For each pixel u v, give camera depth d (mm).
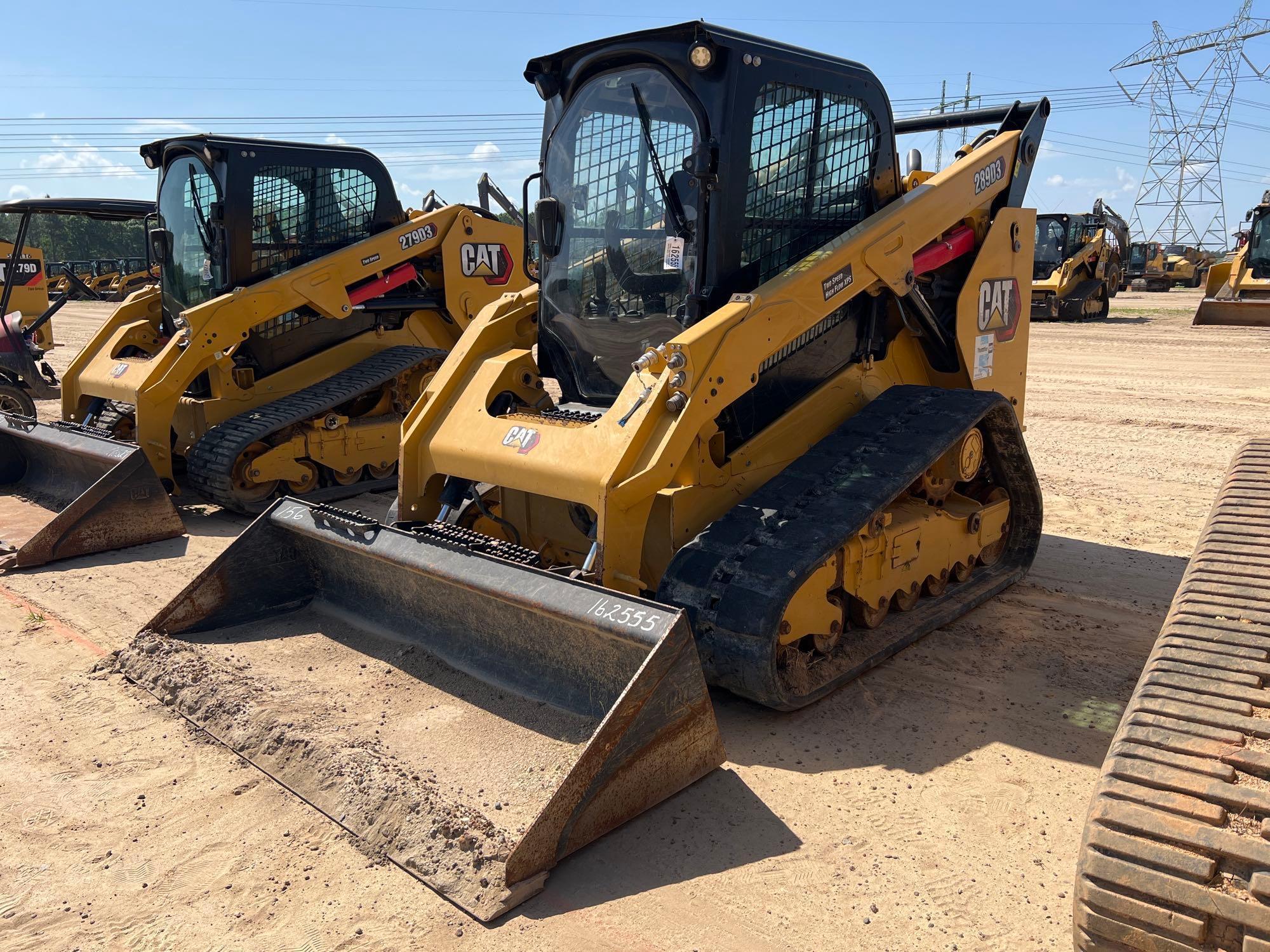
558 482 3957
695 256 4227
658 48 4176
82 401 8273
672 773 3307
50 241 77875
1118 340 17188
